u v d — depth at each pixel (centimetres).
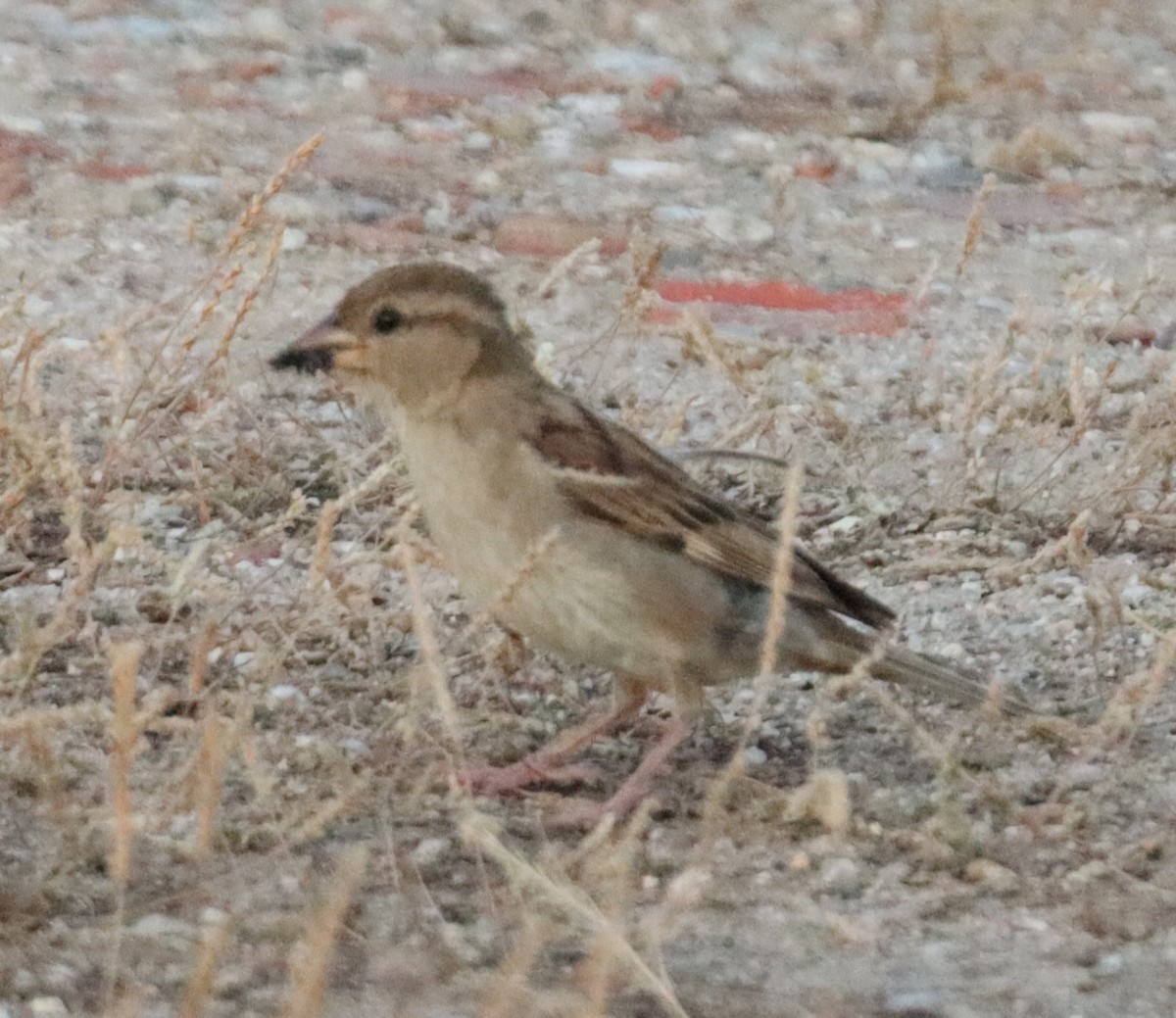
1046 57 2053
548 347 1257
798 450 1292
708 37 2080
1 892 828
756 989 791
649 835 921
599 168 1731
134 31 2025
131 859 852
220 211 1590
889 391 1379
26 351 1141
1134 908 858
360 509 1193
